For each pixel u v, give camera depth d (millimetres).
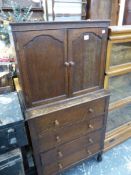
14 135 853
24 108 993
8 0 2203
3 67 1285
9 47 1374
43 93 1003
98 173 1459
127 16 2889
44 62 918
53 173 1295
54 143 1167
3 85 1262
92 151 1455
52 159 1226
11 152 892
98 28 1004
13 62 1308
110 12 3016
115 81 1450
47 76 967
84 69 1092
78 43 979
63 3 2654
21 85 906
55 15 2654
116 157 1608
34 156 1127
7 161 867
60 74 1009
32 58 873
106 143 1594
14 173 924
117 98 1535
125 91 1574
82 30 953
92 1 2848
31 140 1052
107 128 1635
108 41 1092
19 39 794
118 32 1084
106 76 1227
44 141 1112
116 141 1688
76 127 1220
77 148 1327
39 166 1188
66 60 985
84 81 1139
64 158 1297
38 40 848
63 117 1105
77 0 2750
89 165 1535
